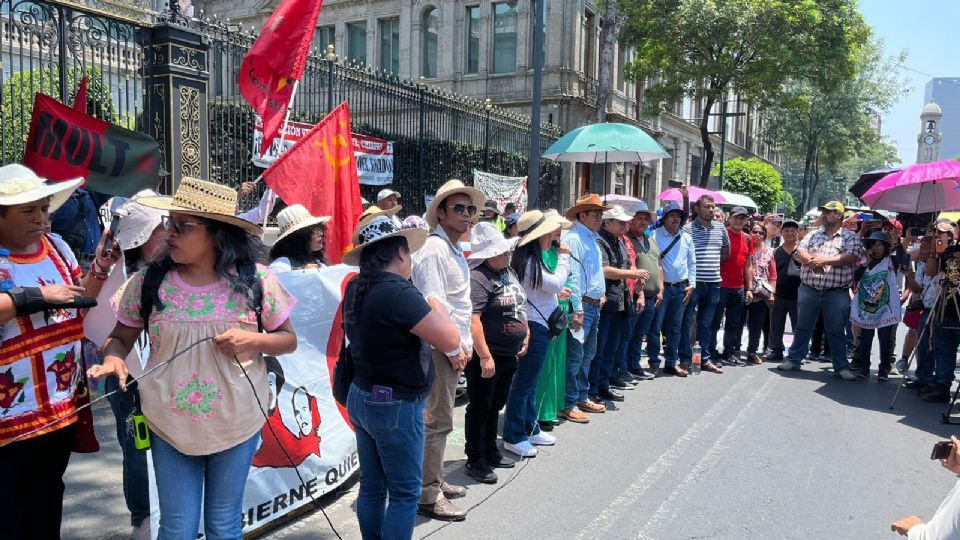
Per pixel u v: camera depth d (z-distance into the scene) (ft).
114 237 10.46
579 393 20.62
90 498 13.28
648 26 58.03
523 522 13.29
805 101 60.75
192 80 22.82
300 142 19.04
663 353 29.19
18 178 8.41
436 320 9.66
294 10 18.69
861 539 12.96
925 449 18.30
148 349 10.66
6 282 8.39
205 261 8.45
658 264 24.68
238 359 8.61
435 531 12.79
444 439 13.23
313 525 12.82
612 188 78.79
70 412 9.02
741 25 54.34
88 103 22.16
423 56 74.08
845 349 26.89
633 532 13.01
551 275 16.40
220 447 8.43
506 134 49.42
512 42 70.03
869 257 26.89
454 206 12.92
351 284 10.39
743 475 16.03
